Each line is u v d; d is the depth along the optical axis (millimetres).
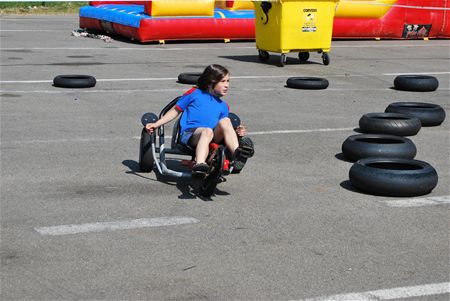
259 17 18594
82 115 11352
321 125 11258
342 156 9328
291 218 6805
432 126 11445
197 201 7258
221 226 6516
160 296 5016
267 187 7824
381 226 6645
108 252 5801
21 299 4910
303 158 9164
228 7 24703
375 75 17156
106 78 15195
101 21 24359
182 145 7750
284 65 18297
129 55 19328
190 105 7727
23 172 8102
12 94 12992
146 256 5738
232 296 5051
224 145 7602
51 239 6059
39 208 6867
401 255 5930
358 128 11125
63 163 8539
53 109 11758
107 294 5027
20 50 19688
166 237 6188
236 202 7258
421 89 14922
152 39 22219
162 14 22250
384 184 7496
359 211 7074
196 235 6258
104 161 8695
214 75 7594
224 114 7762
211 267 5559
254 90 14391
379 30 25094
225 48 21812
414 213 7051
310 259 5781
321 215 6922
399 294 5168
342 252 5961
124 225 6461
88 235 6176
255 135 10383
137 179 7992
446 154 9625
